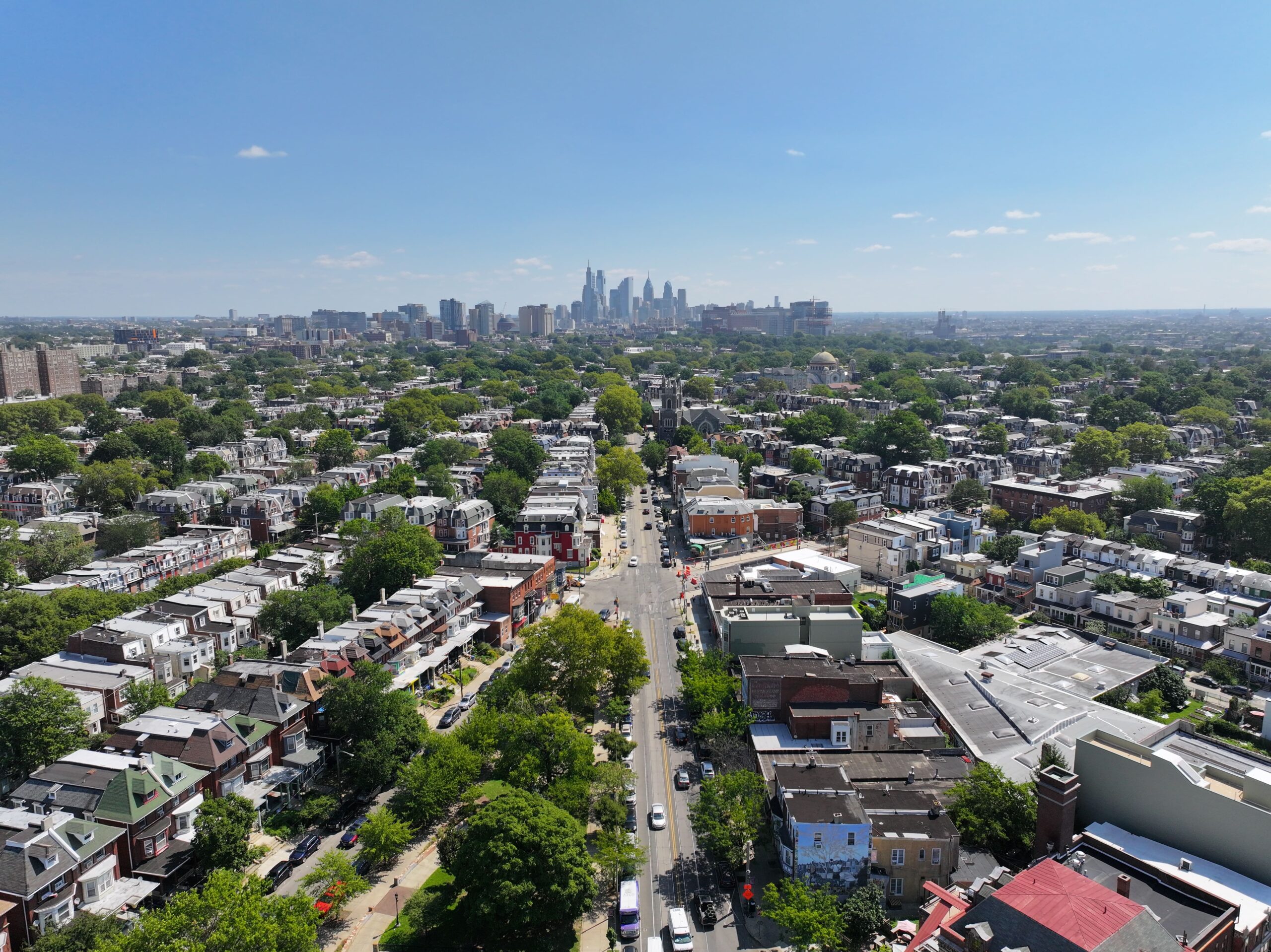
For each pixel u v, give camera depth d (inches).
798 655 5315.0
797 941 3284.9
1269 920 3056.1
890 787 4126.5
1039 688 5196.9
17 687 4399.6
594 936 3555.6
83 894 3435.0
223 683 4793.3
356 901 3757.4
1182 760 3550.7
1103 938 2399.1
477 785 4352.9
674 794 4549.7
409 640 5743.1
